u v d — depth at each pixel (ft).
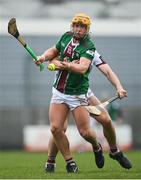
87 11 246.47
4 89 224.53
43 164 99.96
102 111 71.10
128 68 235.20
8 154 152.46
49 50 70.74
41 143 187.11
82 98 69.46
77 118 69.46
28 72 221.25
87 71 69.26
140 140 202.18
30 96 221.25
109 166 86.79
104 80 224.12
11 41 230.27
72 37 68.85
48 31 235.81
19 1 244.63
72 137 179.52
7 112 202.28
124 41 236.63
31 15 242.17
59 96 69.31
